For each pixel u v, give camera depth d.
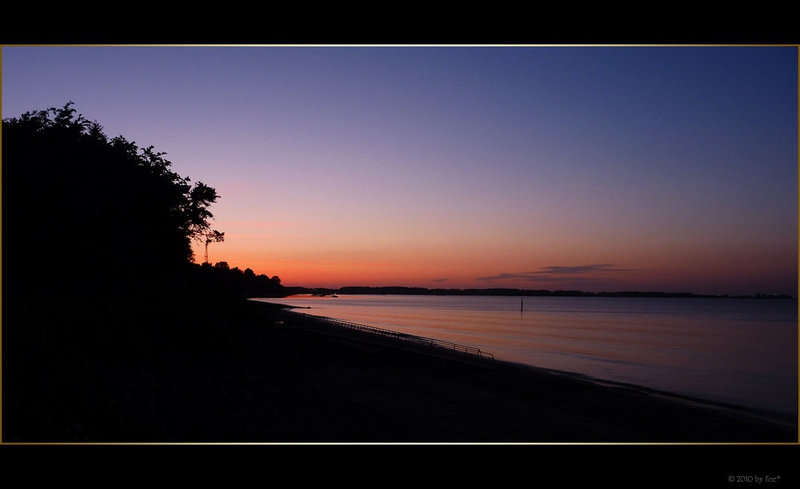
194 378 22.41
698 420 25.00
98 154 37.09
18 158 29.23
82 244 30.25
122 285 32.62
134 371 20.78
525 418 22.22
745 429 23.47
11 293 22.91
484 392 28.00
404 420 20.08
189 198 54.28
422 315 192.75
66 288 28.83
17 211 27.83
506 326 129.12
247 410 18.92
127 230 35.72
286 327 45.22
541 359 59.38
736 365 59.53
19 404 13.27
